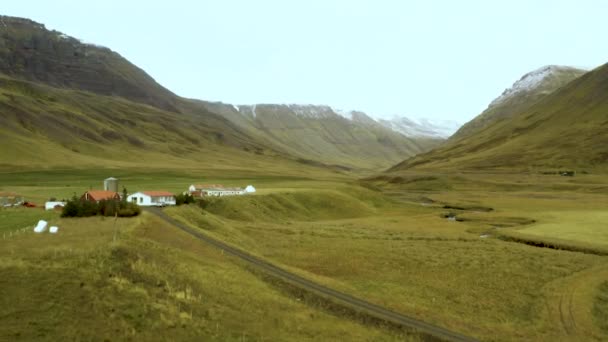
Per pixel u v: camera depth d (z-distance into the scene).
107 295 36.84
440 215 154.12
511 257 77.94
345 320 46.06
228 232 85.38
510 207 168.62
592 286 62.81
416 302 54.78
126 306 36.16
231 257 61.78
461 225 125.19
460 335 45.22
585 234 100.56
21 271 37.66
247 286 49.53
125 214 74.69
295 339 38.41
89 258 42.53
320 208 152.25
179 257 52.59
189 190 150.00
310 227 111.25
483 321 50.25
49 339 30.98
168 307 37.78
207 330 36.06
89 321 33.50
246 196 136.00
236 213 119.06
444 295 58.69
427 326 46.84
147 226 68.00
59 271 38.50
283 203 143.62
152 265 45.75
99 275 39.34
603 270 70.94
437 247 86.75
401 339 43.06
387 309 50.66
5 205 98.50
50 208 93.06
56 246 46.78
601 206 163.12
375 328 45.19
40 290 35.69
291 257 75.06
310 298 51.19
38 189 148.75
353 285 60.31
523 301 57.38
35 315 33.00
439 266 72.19
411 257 77.62
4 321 31.92
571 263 74.50
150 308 36.78
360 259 75.69
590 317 52.19
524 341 45.09
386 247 86.25
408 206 182.50
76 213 72.75
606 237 96.81
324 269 68.75
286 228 104.56
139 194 108.00
